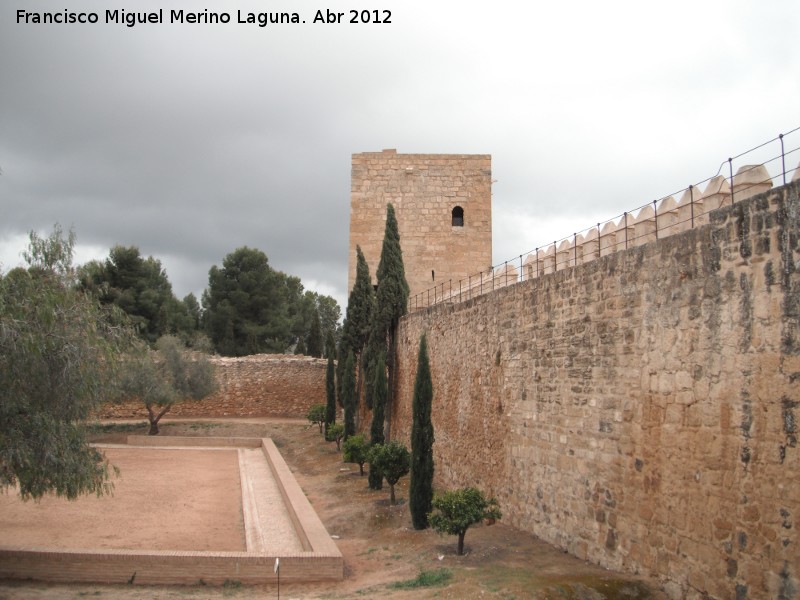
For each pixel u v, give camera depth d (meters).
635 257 12.55
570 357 14.95
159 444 43.38
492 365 19.98
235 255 75.00
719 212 10.28
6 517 21.45
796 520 8.62
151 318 67.62
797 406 8.71
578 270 14.76
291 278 90.50
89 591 14.25
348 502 23.34
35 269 15.31
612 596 11.20
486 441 20.28
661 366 11.61
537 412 16.59
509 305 18.69
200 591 14.36
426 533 17.97
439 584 12.89
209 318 74.56
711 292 10.39
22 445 13.64
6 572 14.88
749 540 9.37
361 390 37.53
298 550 18.12
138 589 14.49
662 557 11.35
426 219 40.50
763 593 9.06
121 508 23.66
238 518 22.80
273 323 74.56
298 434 45.12
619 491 12.80
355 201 40.66
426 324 27.55
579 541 14.20
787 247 8.97
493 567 13.75
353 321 38.53
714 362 10.27
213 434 47.62
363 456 27.03
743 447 9.58
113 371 16.48
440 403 25.36
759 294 9.41
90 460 15.77
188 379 49.16
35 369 13.71
